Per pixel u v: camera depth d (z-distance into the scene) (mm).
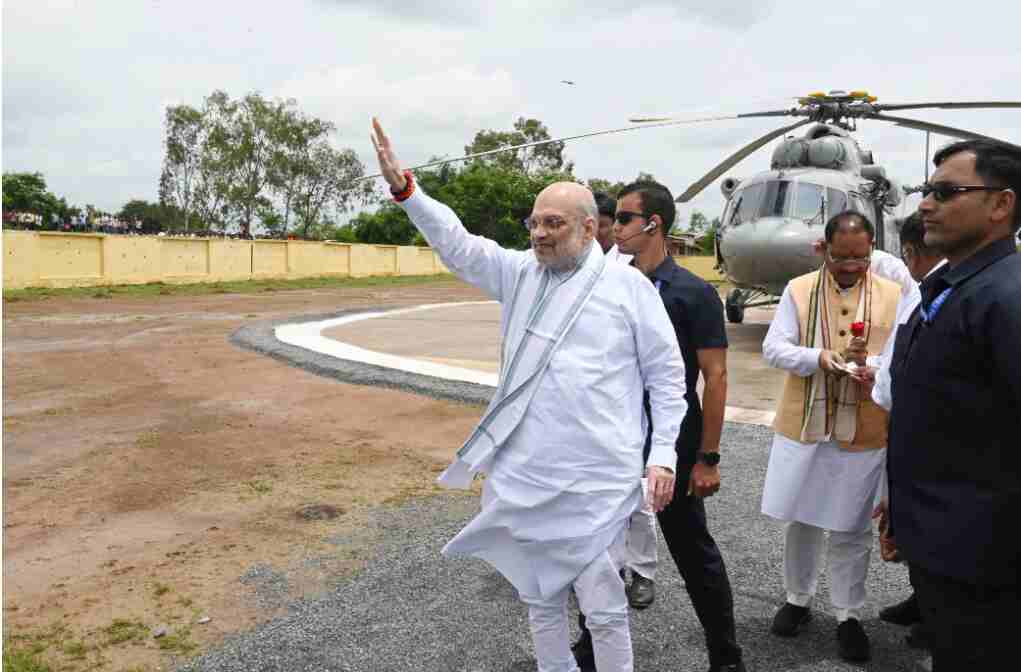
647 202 3250
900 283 3990
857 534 3350
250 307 20438
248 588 3938
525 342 2746
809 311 3518
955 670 2180
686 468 3170
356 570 4156
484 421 2775
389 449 6562
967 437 2125
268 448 6594
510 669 3203
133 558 4309
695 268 41406
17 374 10086
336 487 5562
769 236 12000
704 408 3104
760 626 3623
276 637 3443
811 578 3523
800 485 3387
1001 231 2156
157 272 28203
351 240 61500
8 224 39219
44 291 23109
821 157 13125
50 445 6664
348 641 3418
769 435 6773
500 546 2846
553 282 2787
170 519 4926
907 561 2299
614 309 2721
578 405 2646
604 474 2666
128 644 3381
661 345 2760
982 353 2078
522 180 62312
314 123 64688
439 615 3656
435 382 9000
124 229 42719
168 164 63125
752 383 9438
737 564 4266
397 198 2869
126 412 7938
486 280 3008
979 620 2115
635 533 3797
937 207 2191
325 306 21172
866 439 3277
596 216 2770
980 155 2139
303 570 4152
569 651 2852
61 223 42281
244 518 4941
